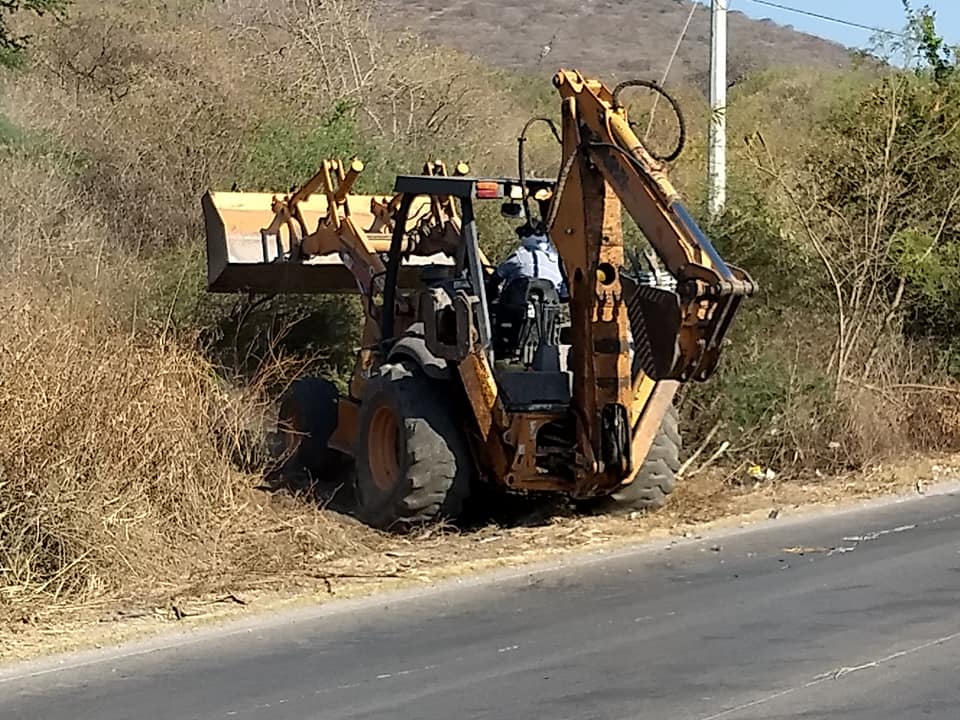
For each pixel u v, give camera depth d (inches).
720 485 502.3
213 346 552.7
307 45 1005.2
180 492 385.7
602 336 394.3
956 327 645.3
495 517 446.3
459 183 424.5
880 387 583.8
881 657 297.4
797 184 616.7
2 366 365.4
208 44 959.6
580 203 396.2
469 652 304.0
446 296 422.9
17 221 613.6
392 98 962.7
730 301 359.9
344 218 496.1
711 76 721.0
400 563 383.2
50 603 335.9
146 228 706.2
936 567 382.6
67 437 364.2
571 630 321.4
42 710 267.9
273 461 463.8
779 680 281.6
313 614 336.8
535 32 2928.2
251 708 267.7
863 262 597.6
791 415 536.4
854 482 519.5
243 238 518.3
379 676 287.1
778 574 376.8
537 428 401.1
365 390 436.1
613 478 401.1
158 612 334.0
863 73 751.7
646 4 3235.7
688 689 276.4
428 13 2957.7
